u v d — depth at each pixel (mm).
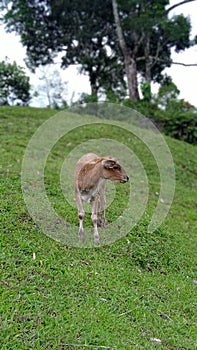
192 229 4918
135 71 14859
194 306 2887
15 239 3074
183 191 6898
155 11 13992
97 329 2203
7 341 1982
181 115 11805
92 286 2680
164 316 2621
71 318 2258
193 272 3574
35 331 2094
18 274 2578
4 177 4613
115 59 18109
